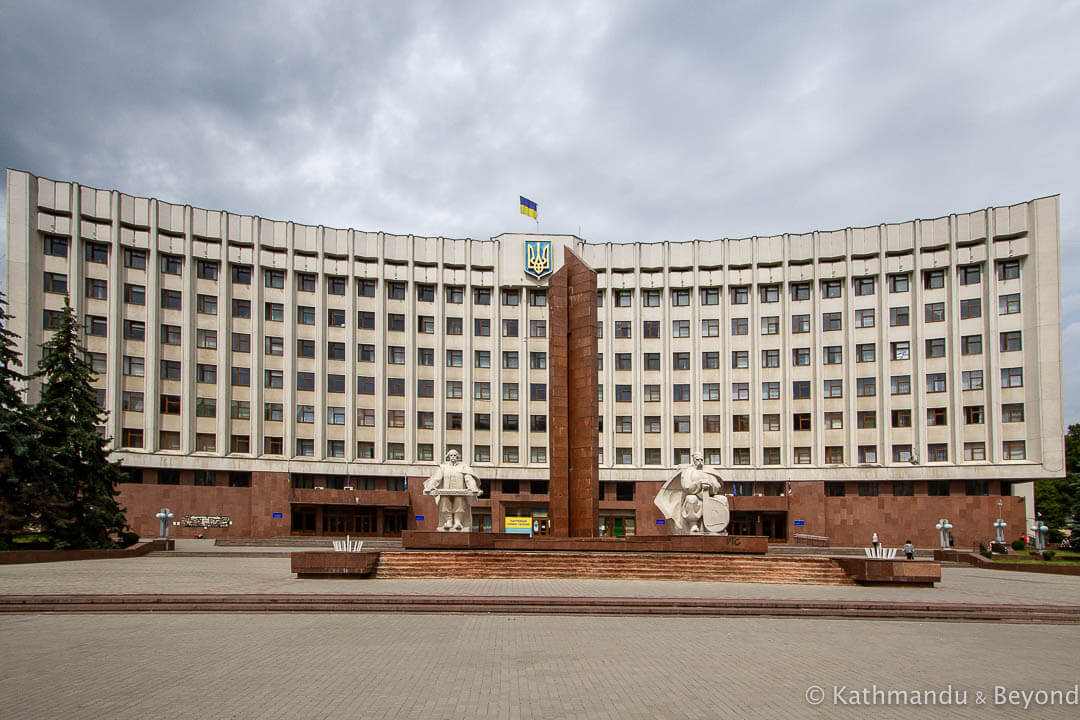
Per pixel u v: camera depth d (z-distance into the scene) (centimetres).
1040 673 1341
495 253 6856
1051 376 5841
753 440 6638
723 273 6800
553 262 6825
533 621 1825
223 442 6016
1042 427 5831
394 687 1175
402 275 6681
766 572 2755
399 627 1712
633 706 1088
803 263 6681
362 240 6631
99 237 5788
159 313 5956
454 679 1228
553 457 3759
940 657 1470
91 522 3947
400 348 6656
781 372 6656
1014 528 5891
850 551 5022
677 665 1353
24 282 5488
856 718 1056
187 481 5884
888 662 1413
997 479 5956
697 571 2767
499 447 6712
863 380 6456
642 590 2348
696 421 6731
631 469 6669
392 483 6525
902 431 6297
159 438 5853
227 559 3728
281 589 2220
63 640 1532
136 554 3956
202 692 1137
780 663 1385
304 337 6419
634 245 6900
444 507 3197
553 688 1180
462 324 6806
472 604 1959
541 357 6869
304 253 6456
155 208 5978
